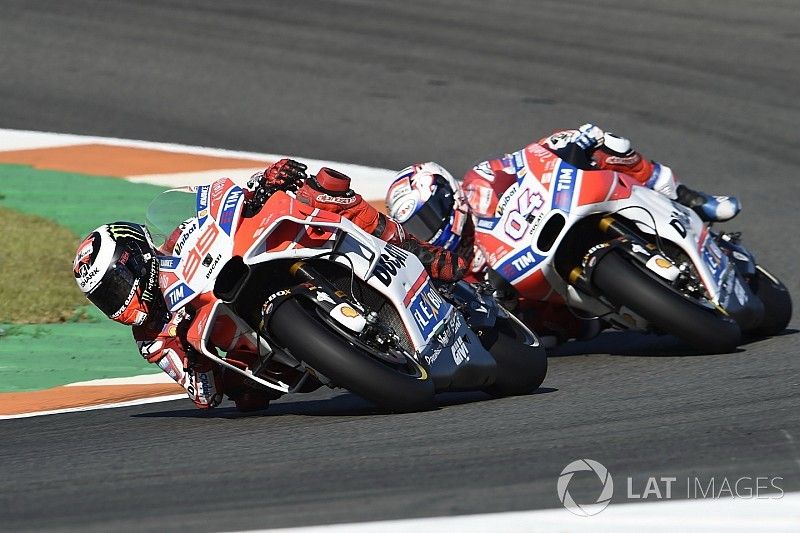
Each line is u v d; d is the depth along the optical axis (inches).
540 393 934.4
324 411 899.4
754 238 1553.9
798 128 2058.3
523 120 2126.0
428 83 2322.8
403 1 2859.3
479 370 892.0
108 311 867.4
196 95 2257.6
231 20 2691.9
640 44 2546.8
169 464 727.7
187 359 864.9
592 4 2859.3
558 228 1025.5
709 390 869.2
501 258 1044.5
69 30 2610.7
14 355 1162.0
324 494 619.8
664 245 1029.2
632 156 1085.8
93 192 1728.6
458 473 647.8
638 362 1033.5
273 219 820.0
